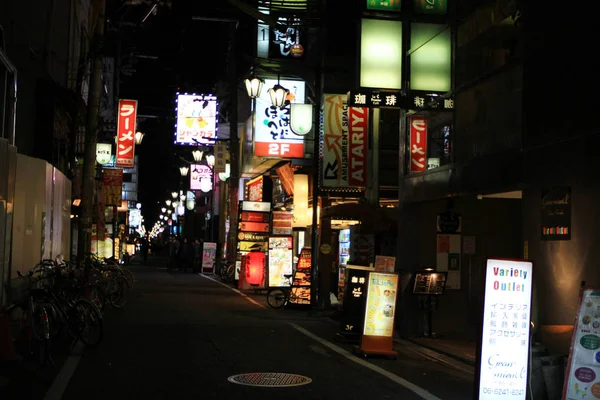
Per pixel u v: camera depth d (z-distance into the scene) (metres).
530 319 7.72
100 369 10.13
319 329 15.93
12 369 10.00
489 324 7.61
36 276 16.56
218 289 27.73
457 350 13.02
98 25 17.88
